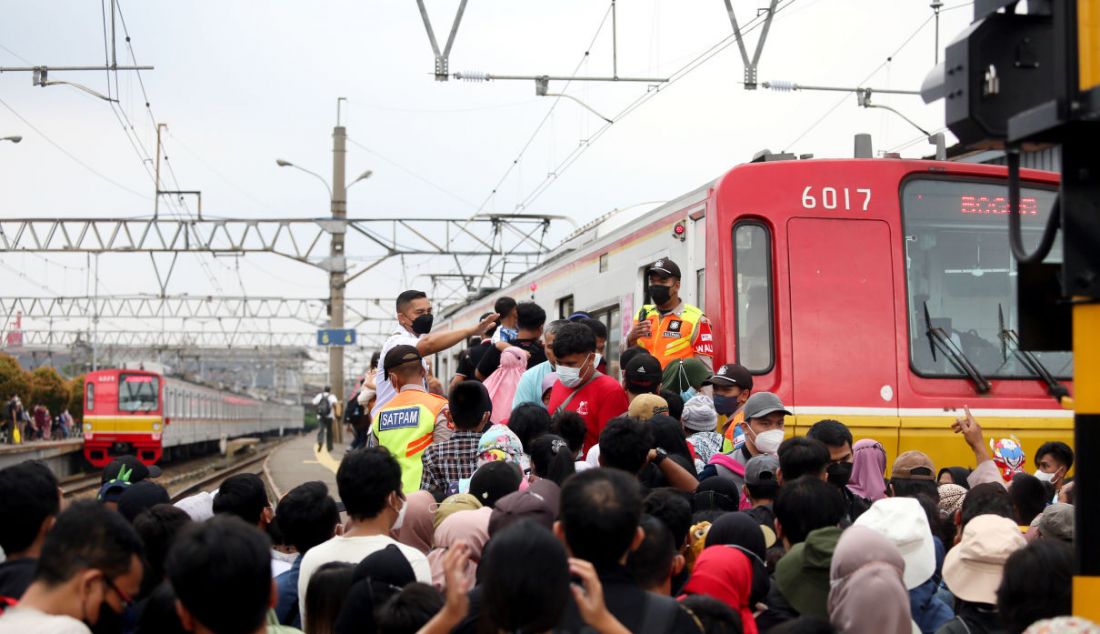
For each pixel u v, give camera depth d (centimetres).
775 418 670
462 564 325
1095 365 313
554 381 789
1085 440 313
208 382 4731
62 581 349
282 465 2770
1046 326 341
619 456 523
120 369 3644
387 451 497
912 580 482
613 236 1223
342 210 3244
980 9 337
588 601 315
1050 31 331
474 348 1038
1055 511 516
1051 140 322
